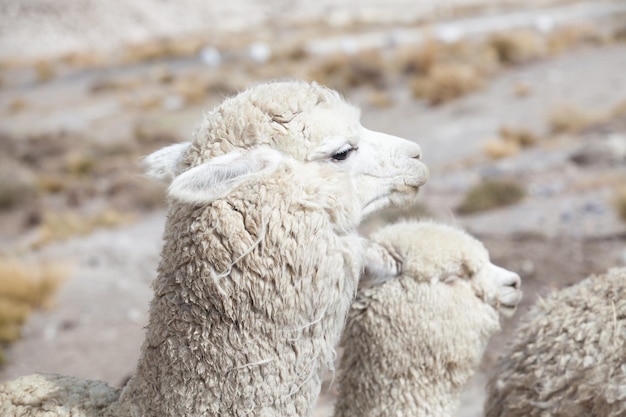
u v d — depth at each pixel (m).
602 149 15.56
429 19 60.69
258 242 3.19
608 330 3.69
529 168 15.66
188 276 3.23
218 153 3.33
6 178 23.89
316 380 3.38
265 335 3.22
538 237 10.66
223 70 41.06
